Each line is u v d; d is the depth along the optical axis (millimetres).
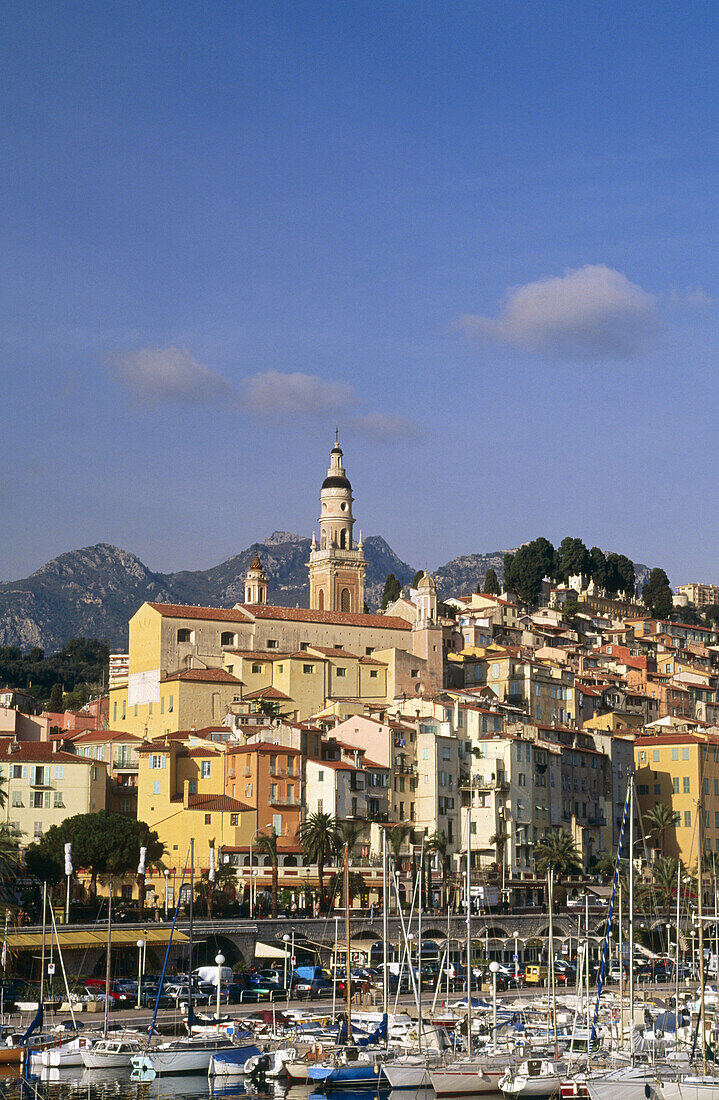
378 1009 146875
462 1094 116875
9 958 151625
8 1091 117312
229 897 197625
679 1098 107250
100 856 192500
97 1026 131750
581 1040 128375
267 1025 134125
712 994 152375
